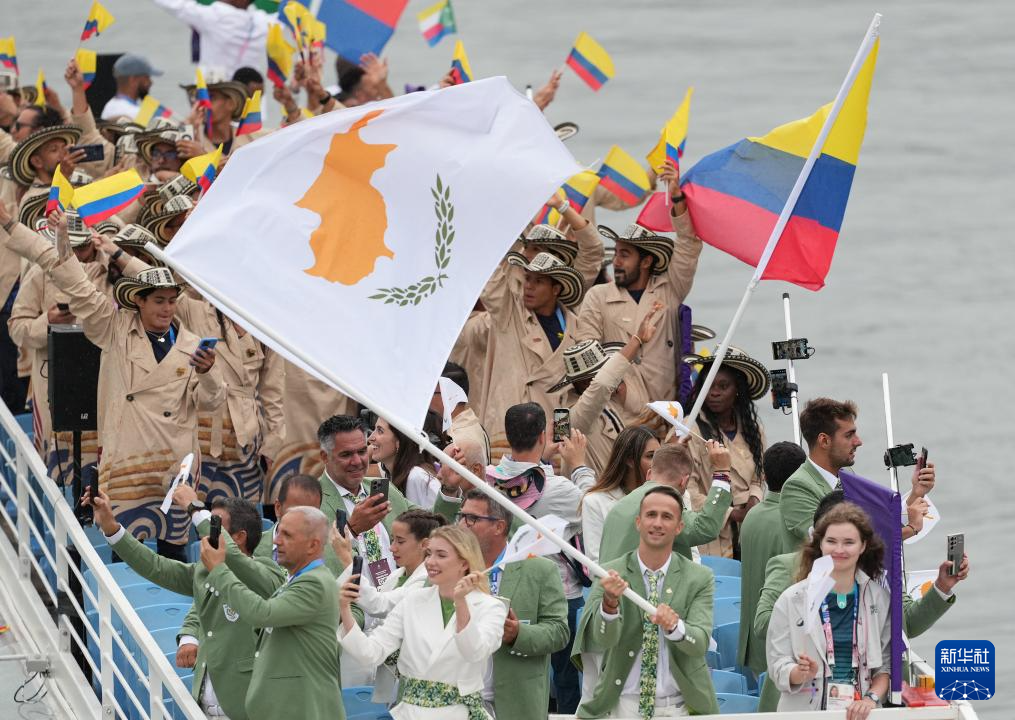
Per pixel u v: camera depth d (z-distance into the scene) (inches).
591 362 2175.2
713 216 2208.4
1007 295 5836.6
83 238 2186.3
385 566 1814.7
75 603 1991.9
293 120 2721.5
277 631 1599.4
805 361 5315.0
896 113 7691.9
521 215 1740.9
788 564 1754.4
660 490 1688.0
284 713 1587.1
